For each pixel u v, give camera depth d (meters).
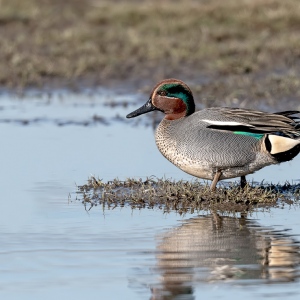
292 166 14.93
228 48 22.19
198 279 9.64
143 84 20.88
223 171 12.87
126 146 16.06
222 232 11.28
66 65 22.02
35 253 10.39
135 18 25.77
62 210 12.38
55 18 26.36
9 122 18.05
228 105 18.80
